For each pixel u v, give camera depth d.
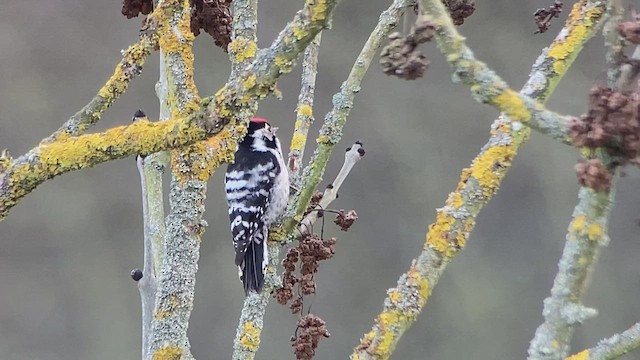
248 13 4.17
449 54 2.69
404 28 2.81
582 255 2.76
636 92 2.54
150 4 4.61
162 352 3.92
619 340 3.01
